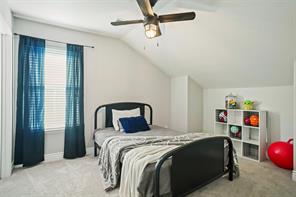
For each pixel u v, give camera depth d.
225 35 2.71
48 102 3.20
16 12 2.72
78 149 3.37
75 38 3.47
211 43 3.02
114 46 3.96
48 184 2.34
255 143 3.30
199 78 4.34
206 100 4.70
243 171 2.76
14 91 2.85
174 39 3.35
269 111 3.37
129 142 2.36
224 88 4.25
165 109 4.80
